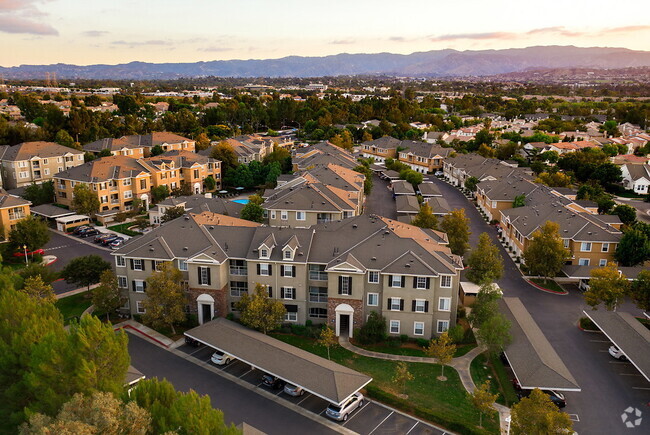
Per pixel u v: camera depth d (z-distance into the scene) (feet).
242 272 200.54
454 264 190.49
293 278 193.57
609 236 254.88
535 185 351.46
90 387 113.50
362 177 363.15
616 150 556.92
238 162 452.35
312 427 139.95
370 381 155.53
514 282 247.91
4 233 296.30
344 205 287.48
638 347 166.50
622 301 204.74
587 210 317.83
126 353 125.90
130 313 205.98
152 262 198.39
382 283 186.80
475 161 466.70
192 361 174.19
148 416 103.14
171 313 183.73
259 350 166.30
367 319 191.72
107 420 91.61
